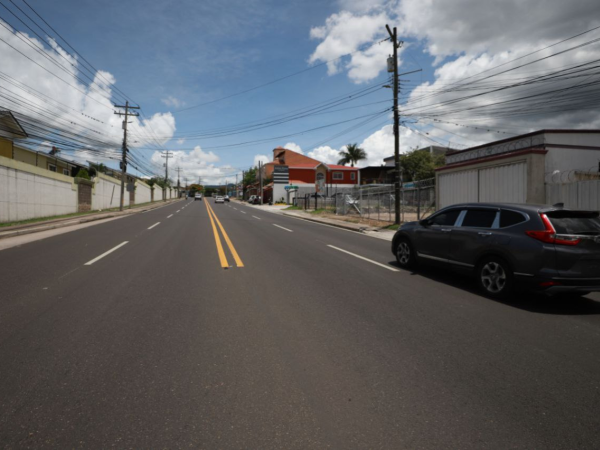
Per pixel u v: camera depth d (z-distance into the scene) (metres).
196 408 2.76
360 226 19.11
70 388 3.01
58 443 2.35
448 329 4.48
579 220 5.66
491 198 14.93
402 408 2.81
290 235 14.84
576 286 5.23
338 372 3.36
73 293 5.75
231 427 2.55
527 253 5.50
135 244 11.27
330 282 6.79
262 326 4.46
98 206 30.45
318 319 4.74
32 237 12.77
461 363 3.57
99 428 2.51
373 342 4.04
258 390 3.03
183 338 4.05
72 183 24.69
